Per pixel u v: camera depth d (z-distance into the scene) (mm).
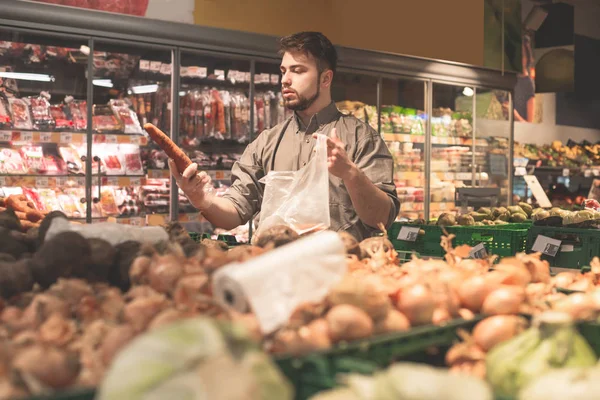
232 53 4805
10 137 4344
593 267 1962
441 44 6414
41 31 4039
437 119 6410
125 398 721
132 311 1144
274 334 1095
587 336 1311
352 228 2924
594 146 9609
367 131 3037
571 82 8992
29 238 1783
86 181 4523
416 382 810
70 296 1301
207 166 5059
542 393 892
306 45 2980
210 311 1168
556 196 8930
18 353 968
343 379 878
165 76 4812
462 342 1259
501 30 6828
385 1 6035
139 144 4789
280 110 5336
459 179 6602
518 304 1366
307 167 2660
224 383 719
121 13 4449
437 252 3889
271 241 1788
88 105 4367
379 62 5621
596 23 10445
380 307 1188
